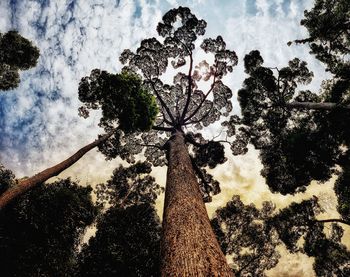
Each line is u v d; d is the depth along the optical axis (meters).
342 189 13.42
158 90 17.03
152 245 10.32
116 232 10.41
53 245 10.45
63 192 11.13
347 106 11.72
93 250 10.08
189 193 6.32
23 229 10.20
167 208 5.93
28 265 9.78
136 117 10.41
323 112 13.46
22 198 10.52
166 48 16.03
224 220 15.49
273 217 15.24
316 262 14.55
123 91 10.12
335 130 12.82
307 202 14.64
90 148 10.02
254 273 14.56
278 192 16.19
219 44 16.28
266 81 15.75
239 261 14.75
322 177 13.80
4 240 9.75
